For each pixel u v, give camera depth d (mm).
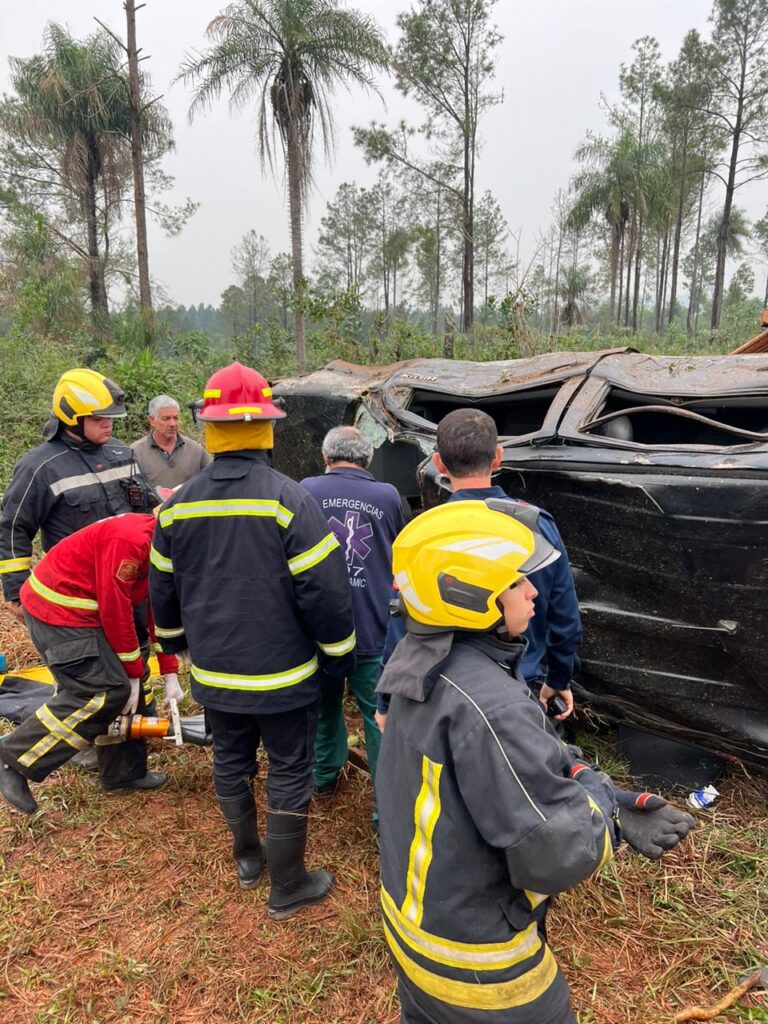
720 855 2607
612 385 3354
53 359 11070
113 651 2721
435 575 1253
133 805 3002
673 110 30266
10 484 3059
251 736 2408
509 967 1312
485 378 4070
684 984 2121
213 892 2527
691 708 2740
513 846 1198
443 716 1265
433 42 20984
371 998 2111
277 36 14453
